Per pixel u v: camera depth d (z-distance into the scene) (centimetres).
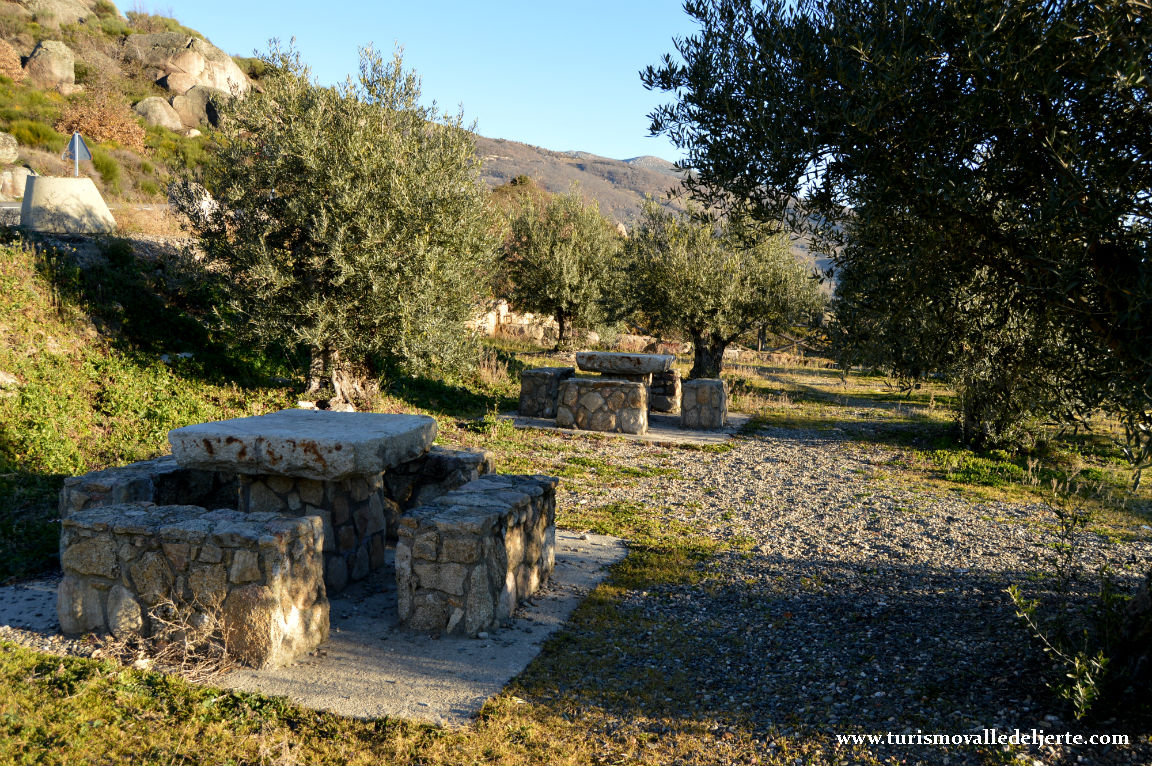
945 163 350
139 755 325
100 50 3588
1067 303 326
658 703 385
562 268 1994
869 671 416
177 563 420
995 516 817
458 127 1070
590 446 1145
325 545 525
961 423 1259
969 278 382
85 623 439
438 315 1034
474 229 1088
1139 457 309
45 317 926
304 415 591
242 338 1004
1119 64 280
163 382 929
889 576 603
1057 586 457
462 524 456
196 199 1030
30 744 327
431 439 582
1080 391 372
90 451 754
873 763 322
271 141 961
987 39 312
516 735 350
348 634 462
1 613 471
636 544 679
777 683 407
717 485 944
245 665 412
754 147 406
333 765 322
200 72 3719
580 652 446
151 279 1162
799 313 1797
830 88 378
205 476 624
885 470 1059
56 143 2244
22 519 610
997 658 416
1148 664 353
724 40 419
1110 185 297
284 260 970
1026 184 347
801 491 923
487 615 470
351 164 946
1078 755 315
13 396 773
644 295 1912
